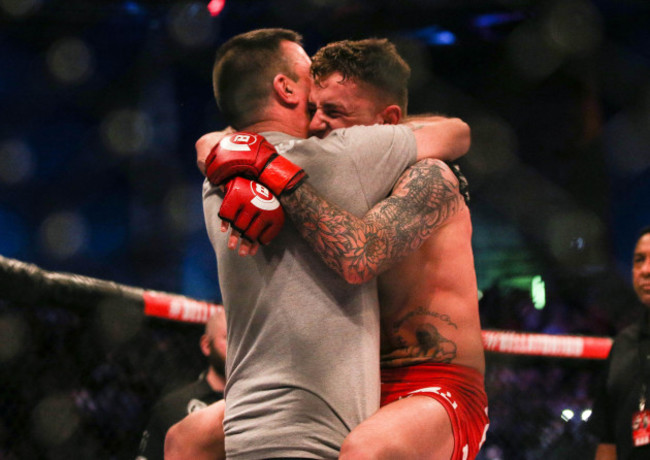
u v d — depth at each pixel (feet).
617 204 22.50
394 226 6.64
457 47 22.91
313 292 6.57
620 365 11.57
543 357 12.82
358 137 6.91
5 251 27.22
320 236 6.37
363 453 6.05
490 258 22.90
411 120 7.89
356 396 6.48
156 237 26.30
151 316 11.55
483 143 23.38
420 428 6.41
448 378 7.18
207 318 12.40
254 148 6.53
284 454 6.26
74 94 26.86
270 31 7.69
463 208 7.64
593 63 21.72
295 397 6.38
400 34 22.21
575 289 17.80
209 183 7.46
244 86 7.45
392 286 7.44
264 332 6.61
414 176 6.96
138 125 26.02
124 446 12.77
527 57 22.11
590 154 22.34
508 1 21.01
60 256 27.61
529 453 14.26
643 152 21.97
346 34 22.20
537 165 22.95
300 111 7.62
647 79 21.59
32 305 9.98
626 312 17.38
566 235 22.26
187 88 26.35
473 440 7.07
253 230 6.37
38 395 11.16
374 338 6.75
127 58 26.12
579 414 13.80
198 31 23.31
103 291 10.66
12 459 11.05
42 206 27.78
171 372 13.14
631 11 21.01
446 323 7.32
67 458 11.81
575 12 20.43
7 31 24.85
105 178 27.86
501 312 17.43
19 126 27.40
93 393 12.46
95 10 23.73
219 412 7.80
